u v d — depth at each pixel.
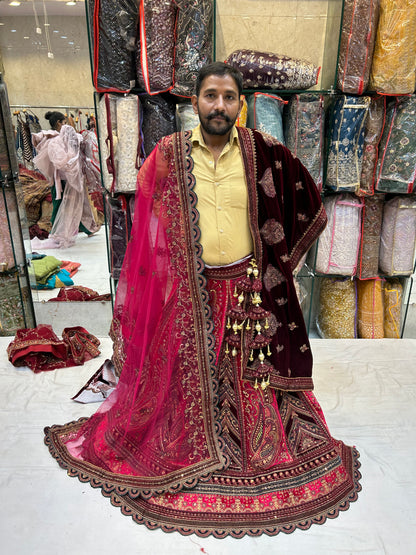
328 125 2.38
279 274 1.62
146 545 1.39
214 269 1.55
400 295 2.78
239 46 2.47
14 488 1.59
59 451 1.76
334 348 2.60
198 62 2.14
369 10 2.08
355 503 1.55
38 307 2.97
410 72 2.18
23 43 2.41
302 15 2.41
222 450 1.58
